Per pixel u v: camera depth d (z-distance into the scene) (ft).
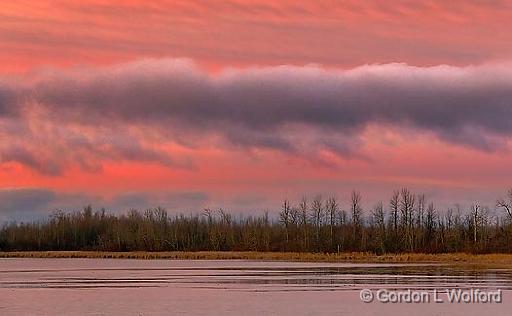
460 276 309.83
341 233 586.45
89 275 341.82
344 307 207.82
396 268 374.22
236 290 256.32
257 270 369.50
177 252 616.39
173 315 194.59
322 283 278.87
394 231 551.18
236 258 535.60
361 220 586.45
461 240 526.16
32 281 304.50
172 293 247.91
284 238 609.42
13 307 212.64
